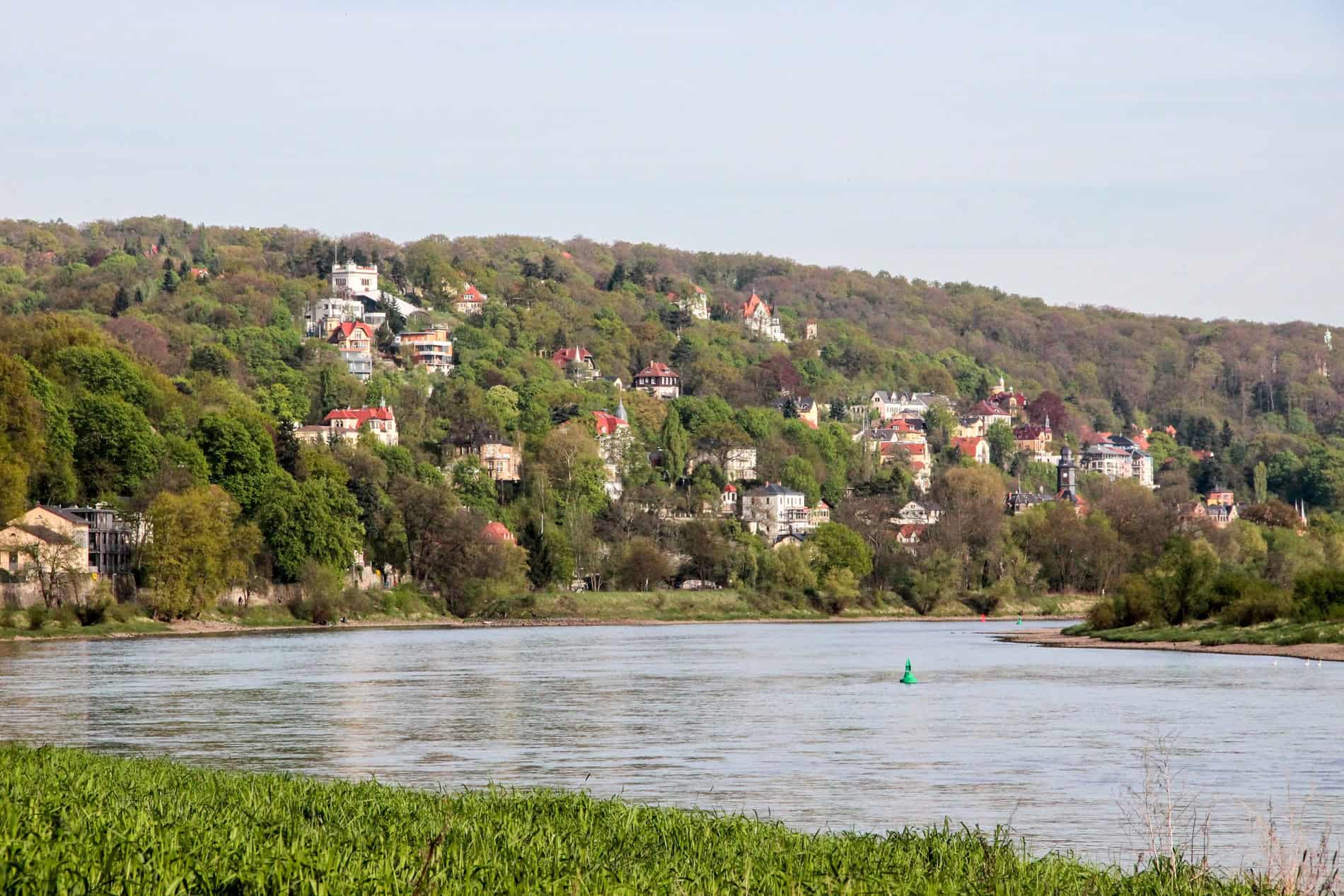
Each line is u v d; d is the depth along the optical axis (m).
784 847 72.25
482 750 134.00
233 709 172.38
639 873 62.97
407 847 64.62
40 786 80.94
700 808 99.31
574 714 167.12
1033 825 93.94
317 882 56.09
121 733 147.00
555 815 81.06
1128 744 134.75
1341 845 86.25
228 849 61.59
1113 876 69.75
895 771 118.69
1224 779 112.69
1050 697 184.25
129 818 69.12
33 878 53.91
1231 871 78.94
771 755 129.62
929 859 70.50
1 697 187.38
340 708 174.50
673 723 157.50
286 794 84.56
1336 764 119.94
